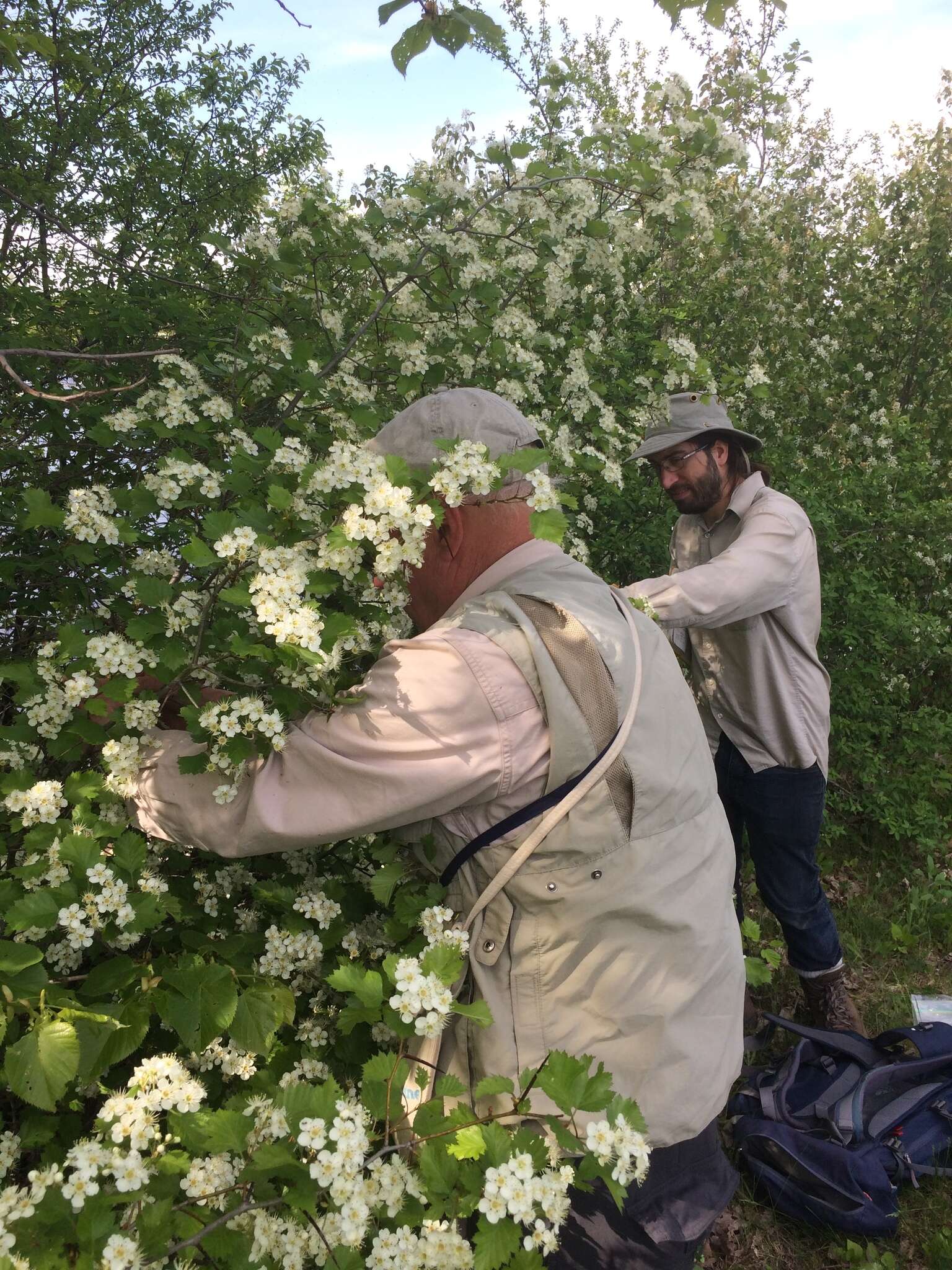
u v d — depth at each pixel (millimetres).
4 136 3166
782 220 5953
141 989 1220
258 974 1394
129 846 1258
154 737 1381
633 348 3775
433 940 1206
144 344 2643
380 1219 1061
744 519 2514
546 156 3096
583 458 2643
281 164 4344
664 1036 1168
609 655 1180
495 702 1115
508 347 2648
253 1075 1368
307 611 1235
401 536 1334
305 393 2252
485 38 1625
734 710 2564
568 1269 1201
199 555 1298
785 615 2422
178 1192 1051
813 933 2705
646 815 1171
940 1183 2365
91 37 3709
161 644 1370
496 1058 1172
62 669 1459
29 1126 1236
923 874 3852
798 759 2525
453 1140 1052
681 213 2977
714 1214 1265
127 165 3777
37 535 2207
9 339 2359
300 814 1155
